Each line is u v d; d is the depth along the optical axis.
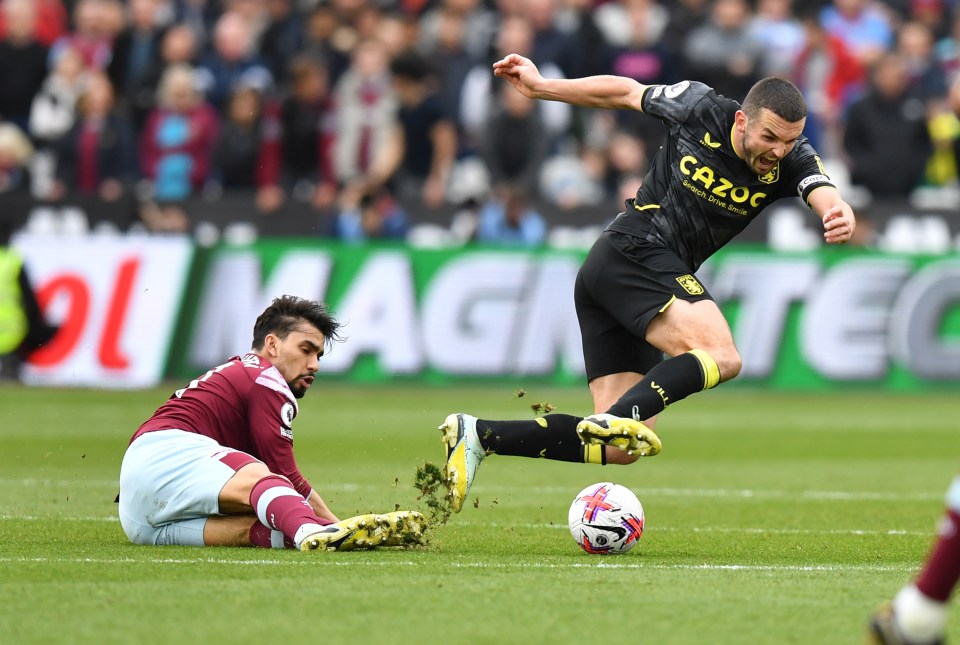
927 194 67.69
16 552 20.48
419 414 50.12
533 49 68.06
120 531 24.11
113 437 42.88
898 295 60.91
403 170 66.56
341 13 70.94
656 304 22.44
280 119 65.25
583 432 20.39
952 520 12.16
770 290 60.41
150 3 71.44
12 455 38.53
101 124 65.00
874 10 76.75
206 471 20.92
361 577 18.14
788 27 73.50
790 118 21.88
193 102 64.50
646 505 31.05
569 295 59.75
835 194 22.44
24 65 69.12
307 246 58.78
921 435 47.91
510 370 59.44
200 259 58.12
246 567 18.84
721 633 15.01
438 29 70.88
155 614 15.71
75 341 57.59
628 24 71.12
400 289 59.16
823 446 44.69
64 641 14.50
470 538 24.14
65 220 59.25
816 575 19.22
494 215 60.97
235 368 21.83
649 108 23.42
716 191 22.78
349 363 58.97
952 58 74.62
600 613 15.96
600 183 66.31
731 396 60.66
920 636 12.36
